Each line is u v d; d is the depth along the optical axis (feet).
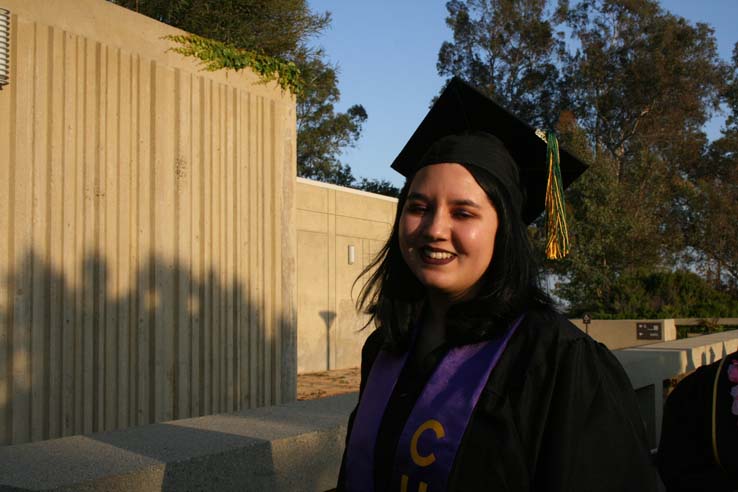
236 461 7.54
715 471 7.44
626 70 115.03
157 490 6.82
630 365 18.13
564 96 121.29
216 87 23.26
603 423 4.29
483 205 4.90
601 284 79.30
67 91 18.54
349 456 5.31
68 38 18.61
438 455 4.51
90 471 6.55
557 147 5.86
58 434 17.88
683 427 7.72
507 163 5.15
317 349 50.34
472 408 4.53
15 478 6.39
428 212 5.02
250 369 24.18
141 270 20.51
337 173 114.01
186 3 37.27
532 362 4.50
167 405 21.03
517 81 121.70
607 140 120.37
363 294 6.33
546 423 4.34
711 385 7.55
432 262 4.94
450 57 122.42
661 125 116.26
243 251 24.14
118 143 19.98
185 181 21.93
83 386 18.65
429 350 5.33
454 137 5.20
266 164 25.26
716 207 111.04
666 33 113.39
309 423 9.05
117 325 19.71
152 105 21.08
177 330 21.47
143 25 20.85
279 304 25.62
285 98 26.18
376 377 5.53
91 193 19.13
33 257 17.56
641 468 4.31
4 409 16.74
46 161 17.97
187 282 21.85
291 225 26.32
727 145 119.34
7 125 17.13
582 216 81.46
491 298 4.88
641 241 86.12
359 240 54.44
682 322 69.31
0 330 16.75
